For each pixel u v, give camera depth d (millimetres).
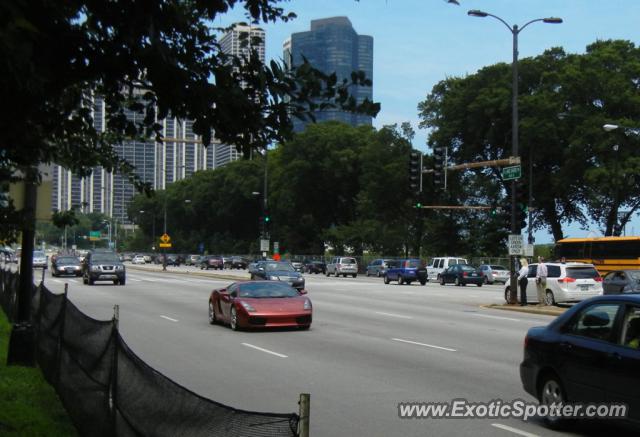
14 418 7488
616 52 58469
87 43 4039
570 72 56156
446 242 72688
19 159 4836
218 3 4383
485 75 64000
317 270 77688
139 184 7160
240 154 4703
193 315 22938
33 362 11273
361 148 83062
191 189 123000
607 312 7434
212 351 14562
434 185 33062
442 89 72250
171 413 4629
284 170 87875
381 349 14797
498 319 21984
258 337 17000
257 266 39000
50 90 4062
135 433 5379
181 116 4316
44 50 3873
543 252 69188
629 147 53594
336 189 87750
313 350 14688
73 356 8008
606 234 57438
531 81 62531
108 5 4000
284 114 4402
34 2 3744
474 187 67062
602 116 54344
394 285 47688
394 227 76938
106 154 6945
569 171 55812
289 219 95250
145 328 19016
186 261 113500
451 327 19375
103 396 6445
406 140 75562
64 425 7641
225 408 3889
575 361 7543
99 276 41375
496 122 61688
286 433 3373
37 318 11938
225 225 119062
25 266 11352
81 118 4934
